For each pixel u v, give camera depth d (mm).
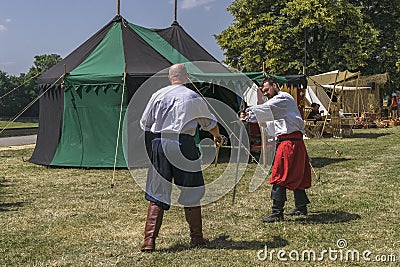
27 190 7273
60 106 9945
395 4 27734
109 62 10000
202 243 4520
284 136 5207
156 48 10570
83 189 7316
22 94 52469
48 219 5555
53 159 9812
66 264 4059
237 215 5594
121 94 9422
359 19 26078
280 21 26766
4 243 4664
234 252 4305
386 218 5355
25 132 26281
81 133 9711
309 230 4926
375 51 27109
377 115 23062
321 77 21109
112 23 11203
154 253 4293
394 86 28078
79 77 9570
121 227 5203
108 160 9398
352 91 24203
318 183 7551
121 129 9445
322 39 27453
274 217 5273
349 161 10133
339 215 5496
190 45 11406
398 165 9375
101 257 4219
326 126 16688
